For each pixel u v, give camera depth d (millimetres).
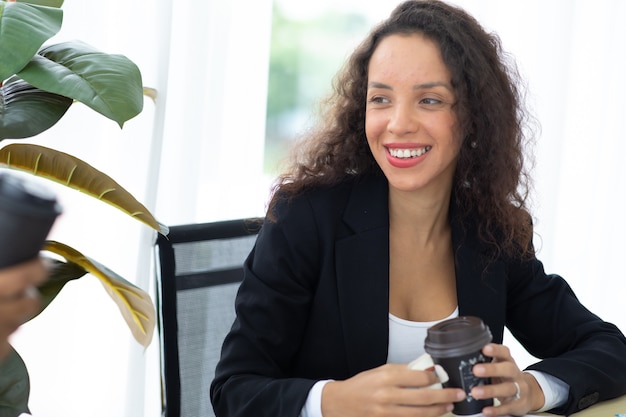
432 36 1308
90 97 1285
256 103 2379
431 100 1307
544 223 2656
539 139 2604
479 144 1409
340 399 1137
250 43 2352
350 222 1393
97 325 2201
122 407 2242
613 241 2732
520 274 1522
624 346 1428
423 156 1312
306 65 5637
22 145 1311
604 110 2676
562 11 2586
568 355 1371
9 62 1242
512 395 1151
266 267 1353
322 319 1369
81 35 2113
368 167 1450
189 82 2260
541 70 2602
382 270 1373
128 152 2182
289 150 1500
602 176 2703
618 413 1305
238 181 2379
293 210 1396
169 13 2141
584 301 2750
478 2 2541
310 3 5609
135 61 2158
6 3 1306
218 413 1280
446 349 1053
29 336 2160
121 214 2180
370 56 1392
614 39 2650
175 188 2277
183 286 1450
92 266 1329
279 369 1331
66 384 2197
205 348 1465
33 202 625
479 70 1339
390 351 1378
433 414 1085
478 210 1450
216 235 1510
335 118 1468
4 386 1293
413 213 1406
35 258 646
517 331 1549
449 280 1449
